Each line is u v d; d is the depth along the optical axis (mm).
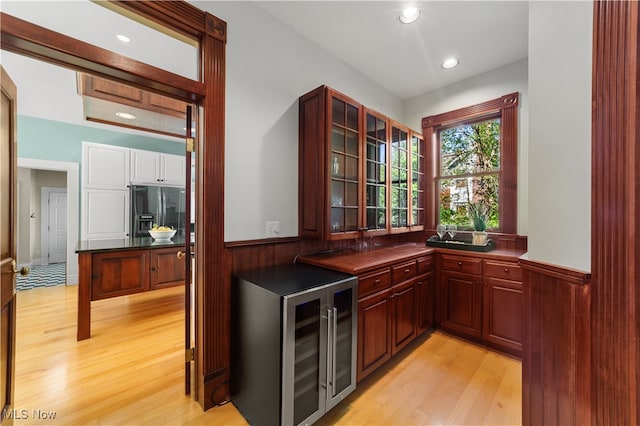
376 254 2344
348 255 2281
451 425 1523
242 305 1652
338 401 1603
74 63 1274
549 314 1204
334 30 2188
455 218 3119
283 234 2090
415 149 3119
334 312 1559
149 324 2805
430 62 2650
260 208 1940
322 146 1985
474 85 2916
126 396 1737
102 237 4148
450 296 2588
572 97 1129
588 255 1043
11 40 1107
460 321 2516
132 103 2430
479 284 2395
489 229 2881
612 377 926
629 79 877
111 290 2715
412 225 3002
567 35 1158
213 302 1676
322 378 1523
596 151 982
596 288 983
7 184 1410
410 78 2951
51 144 4086
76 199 4273
